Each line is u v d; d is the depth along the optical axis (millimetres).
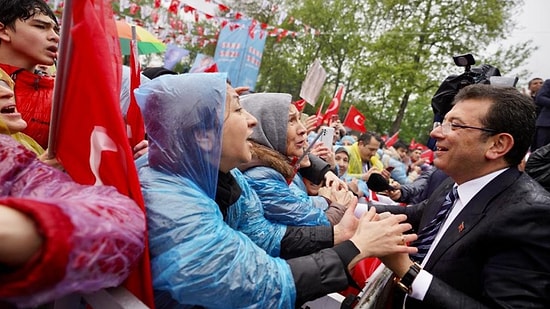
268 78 29547
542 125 4391
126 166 817
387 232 1171
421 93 21766
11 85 1469
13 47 1623
